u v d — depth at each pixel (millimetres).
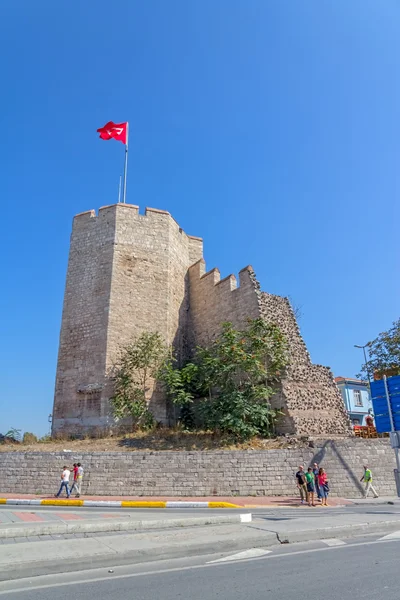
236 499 17828
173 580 6340
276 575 6512
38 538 9016
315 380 24297
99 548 7773
